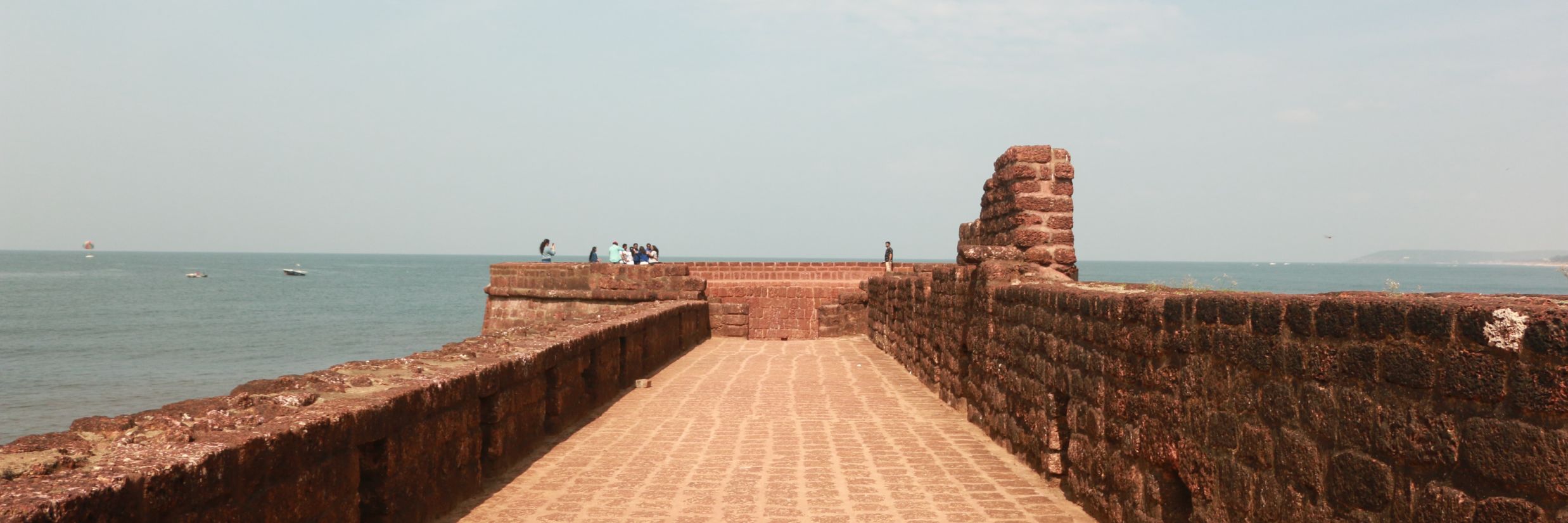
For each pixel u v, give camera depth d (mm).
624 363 15484
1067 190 11289
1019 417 9812
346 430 5859
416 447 6934
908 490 8406
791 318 33688
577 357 12148
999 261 11250
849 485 8594
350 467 5941
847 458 9836
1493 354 3537
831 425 12008
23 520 3426
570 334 12586
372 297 98938
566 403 11617
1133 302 6773
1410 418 3943
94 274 158875
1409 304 3975
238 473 4754
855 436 11180
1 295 94062
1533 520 3357
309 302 88812
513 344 10953
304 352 47500
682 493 8289
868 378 17203
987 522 7348
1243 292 6246
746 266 34438
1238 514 5320
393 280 147000
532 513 7574
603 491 8359
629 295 31422
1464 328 3662
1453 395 3721
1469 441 3633
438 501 7348
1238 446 5336
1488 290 54031
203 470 4477
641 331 16812
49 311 73625
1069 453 8117
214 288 114312
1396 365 4039
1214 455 5605
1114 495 7086
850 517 7477
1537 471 3326
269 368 41219
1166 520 6301
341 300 93500
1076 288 8680
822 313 29641
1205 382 5738
